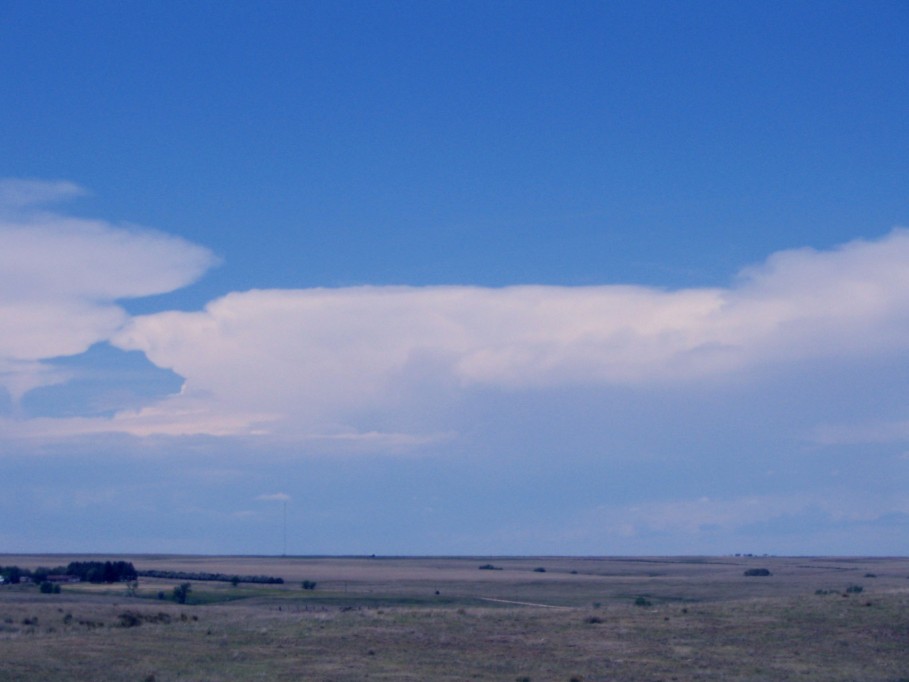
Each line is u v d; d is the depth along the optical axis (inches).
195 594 4165.8
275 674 1392.7
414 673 1423.5
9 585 4451.3
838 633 1807.3
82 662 1461.6
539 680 1384.1
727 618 2011.6
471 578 6166.3
